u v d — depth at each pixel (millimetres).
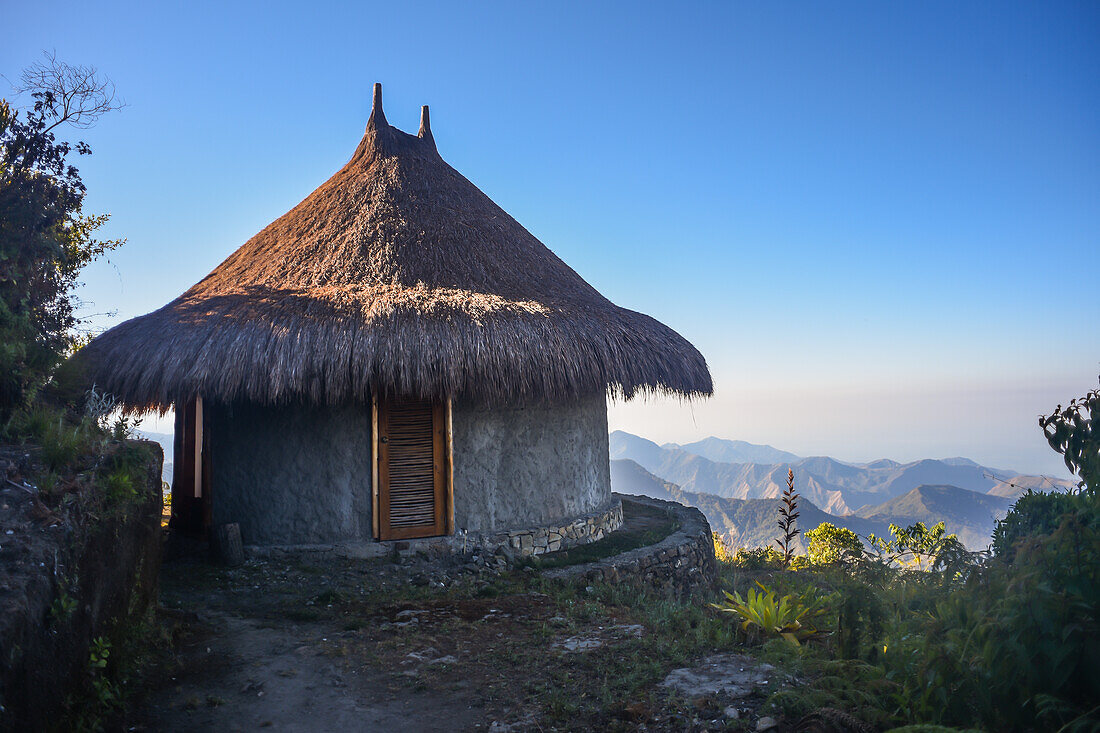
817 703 3793
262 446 9195
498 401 9742
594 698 4547
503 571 8641
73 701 3754
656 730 3967
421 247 10312
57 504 4184
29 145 6609
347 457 9117
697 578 10062
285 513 9109
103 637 4211
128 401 8500
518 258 11086
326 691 4918
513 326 8945
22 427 5105
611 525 10938
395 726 4375
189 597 7461
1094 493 3602
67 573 3881
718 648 5375
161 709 4539
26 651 3305
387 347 8289
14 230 6398
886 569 7277
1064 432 3828
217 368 8188
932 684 3465
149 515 5402
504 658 5465
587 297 11055
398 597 7523
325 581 8117
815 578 11008
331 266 9961
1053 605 3115
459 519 9422
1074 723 2748
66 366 6637
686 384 10461
